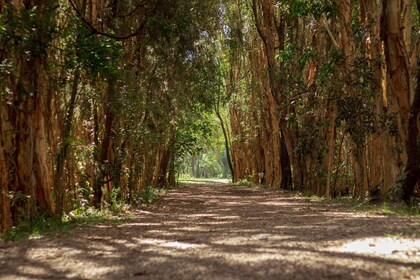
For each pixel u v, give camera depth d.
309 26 21.81
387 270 4.25
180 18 15.80
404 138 12.48
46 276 4.84
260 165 35.47
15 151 9.63
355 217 9.41
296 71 21.58
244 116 38.34
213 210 14.19
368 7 14.89
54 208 10.35
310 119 19.97
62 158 10.68
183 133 34.25
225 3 25.47
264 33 25.58
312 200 17.27
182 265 5.03
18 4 9.16
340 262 4.66
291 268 4.52
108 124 15.02
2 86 8.63
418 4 11.91
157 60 18.31
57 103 11.54
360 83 14.46
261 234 7.21
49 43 9.55
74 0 12.46
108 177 15.81
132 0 15.45
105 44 10.15
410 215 9.54
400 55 12.39
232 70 36.97
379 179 14.31
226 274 4.45
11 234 8.05
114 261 5.50
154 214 13.16
